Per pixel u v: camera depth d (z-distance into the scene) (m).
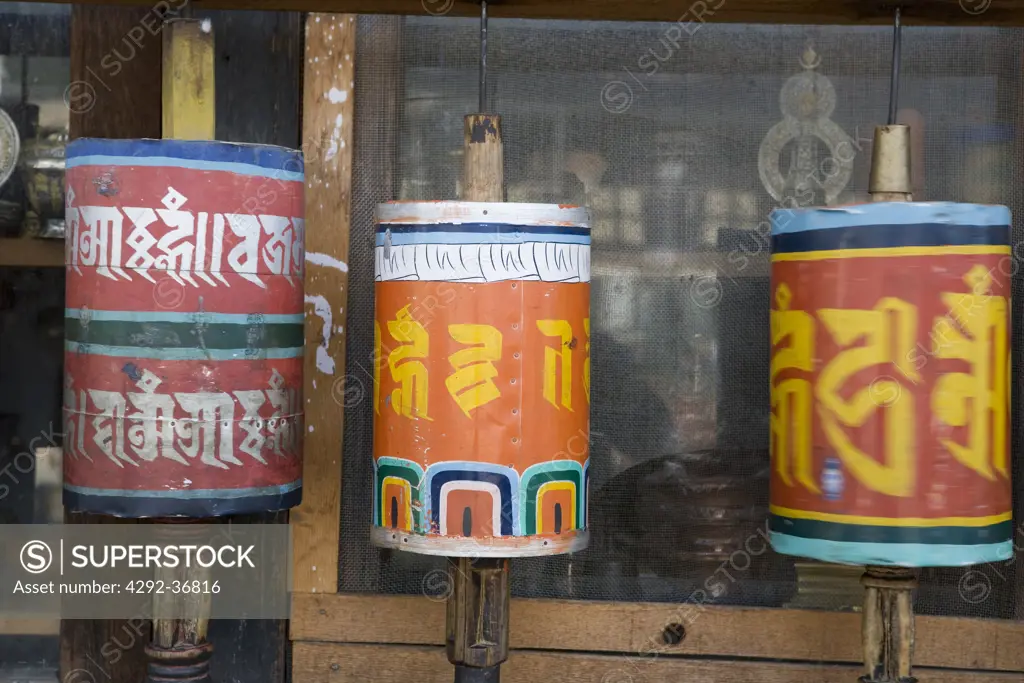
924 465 1.33
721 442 1.71
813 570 1.68
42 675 1.70
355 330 1.70
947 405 1.33
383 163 1.70
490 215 1.37
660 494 1.71
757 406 1.70
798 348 1.39
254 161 1.39
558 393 1.40
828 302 1.36
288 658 1.70
